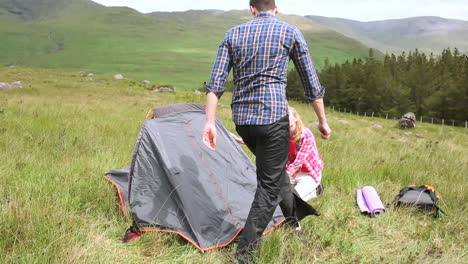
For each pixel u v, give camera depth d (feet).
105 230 11.60
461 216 14.30
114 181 14.30
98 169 17.06
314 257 10.71
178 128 13.24
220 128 14.48
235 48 9.56
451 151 37.19
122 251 10.45
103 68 550.77
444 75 196.13
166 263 10.07
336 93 224.74
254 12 10.02
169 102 76.79
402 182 19.58
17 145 21.06
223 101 106.73
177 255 10.55
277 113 9.29
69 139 24.30
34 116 34.71
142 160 12.12
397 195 15.37
